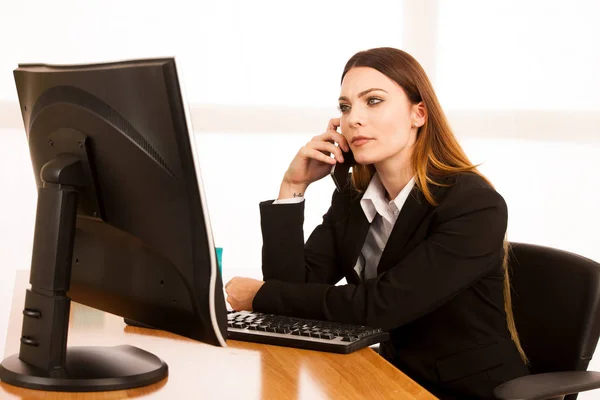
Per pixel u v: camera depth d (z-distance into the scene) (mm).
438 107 1880
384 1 3469
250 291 1768
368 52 1892
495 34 3508
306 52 3445
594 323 1723
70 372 1192
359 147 1864
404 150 1881
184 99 1065
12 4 3246
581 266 1762
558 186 3555
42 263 1204
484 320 1771
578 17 3500
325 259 2049
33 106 1282
